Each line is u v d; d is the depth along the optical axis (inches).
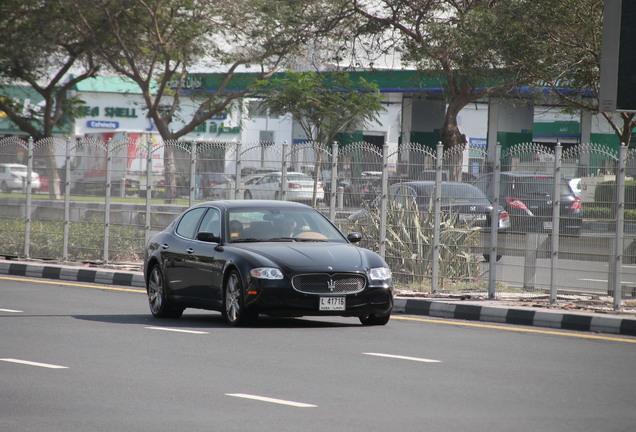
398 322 1664.6
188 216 1766.7
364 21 4296.3
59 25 4840.1
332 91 5516.7
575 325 1619.1
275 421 853.8
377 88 5438.0
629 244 1749.5
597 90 3774.6
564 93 4384.8
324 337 1441.9
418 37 4133.9
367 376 1095.6
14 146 2775.6
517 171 1909.4
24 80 5162.4
